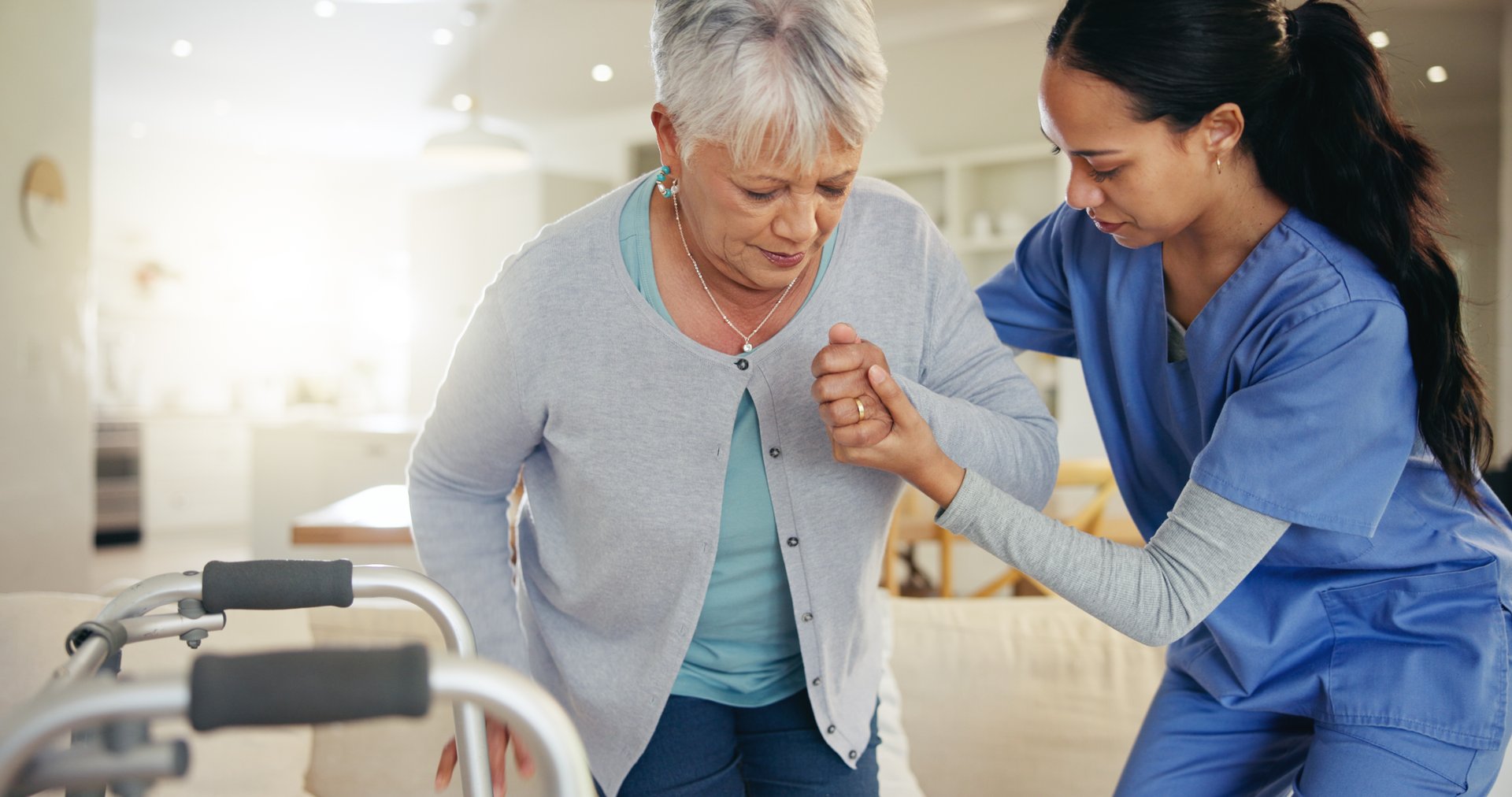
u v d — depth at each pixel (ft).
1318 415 3.37
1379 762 3.64
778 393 3.53
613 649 3.84
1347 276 3.47
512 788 5.52
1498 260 20.12
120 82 21.52
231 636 5.80
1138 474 4.37
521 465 3.98
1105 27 3.21
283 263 29.66
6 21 12.17
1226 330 3.71
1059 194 18.40
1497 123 20.12
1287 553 3.85
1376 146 3.47
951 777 6.63
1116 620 3.43
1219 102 3.28
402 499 10.43
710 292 3.55
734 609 3.81
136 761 1.83
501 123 24.94
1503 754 3.69
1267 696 3.93
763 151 2.89
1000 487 3.60
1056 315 4.62
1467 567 3.72
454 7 17.25
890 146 20.56
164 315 27.53
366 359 31.12
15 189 12.42
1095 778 6.46
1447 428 3.51
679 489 3.58
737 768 3.97
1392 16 16.01
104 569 20.97
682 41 2.96
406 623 6.25
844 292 3.62
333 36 18.70
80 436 14.05
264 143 27.30
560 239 3.60
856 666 4.03
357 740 5.94
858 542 3.78
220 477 26.55
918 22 17.70
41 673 5.08
